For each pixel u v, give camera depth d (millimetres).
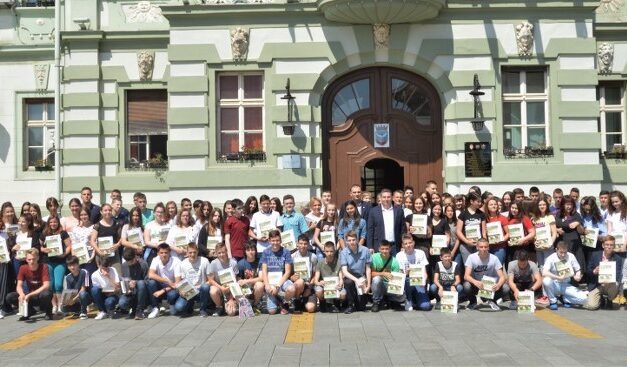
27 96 20156
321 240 13844
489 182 17266
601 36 19000
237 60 17547
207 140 17531
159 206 13922
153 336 10766
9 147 20125
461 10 17312
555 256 12914
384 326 11312
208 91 17594
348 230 13852
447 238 13453
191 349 9742
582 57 17406
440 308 12930
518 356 9031
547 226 13328
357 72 18000
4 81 20109
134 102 19406
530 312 12469
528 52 17375
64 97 19188
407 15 16953
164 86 19219
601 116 19234
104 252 12875
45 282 12578
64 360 9211
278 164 17469
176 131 17578
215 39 17594
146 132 19359
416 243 13672
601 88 19281
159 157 19125
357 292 12805
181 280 12664
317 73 17500
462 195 14234
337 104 18094
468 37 17406
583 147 17312
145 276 12969
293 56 17500
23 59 20078
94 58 19156
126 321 12273
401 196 14164
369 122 18062
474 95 17328
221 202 17453
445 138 17625
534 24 17422
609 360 8758
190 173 17484
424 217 13555
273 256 12914
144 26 19188
